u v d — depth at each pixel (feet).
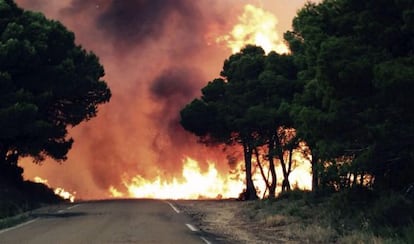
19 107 90.99
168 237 44.11
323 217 57.82
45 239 42.37
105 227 52.34
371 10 45.09
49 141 125.59
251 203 96.63
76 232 47.57
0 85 91.20
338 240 44.34
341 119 44.75
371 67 41.39
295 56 94.94
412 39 43.27
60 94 119.14
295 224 57.16
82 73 127.03
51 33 113.70
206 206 94.07
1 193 99.25
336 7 50.26
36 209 86.28
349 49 43.19
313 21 54.24
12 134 95.86
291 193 90.38
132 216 66.85
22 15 110.73
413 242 36.27
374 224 45.29
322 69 43.80
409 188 49.75
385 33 43.29
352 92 44.16
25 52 97.66
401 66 38.50
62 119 128.98
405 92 37.93
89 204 98.37
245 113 124.16
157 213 73.00
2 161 120.67
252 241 44.55
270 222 60.70
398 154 47.75
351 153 52.01
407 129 42.63
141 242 40.55
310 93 62.90
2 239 42.70
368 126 43.11
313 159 95.09
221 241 43.09
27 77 106.01
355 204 54.75
